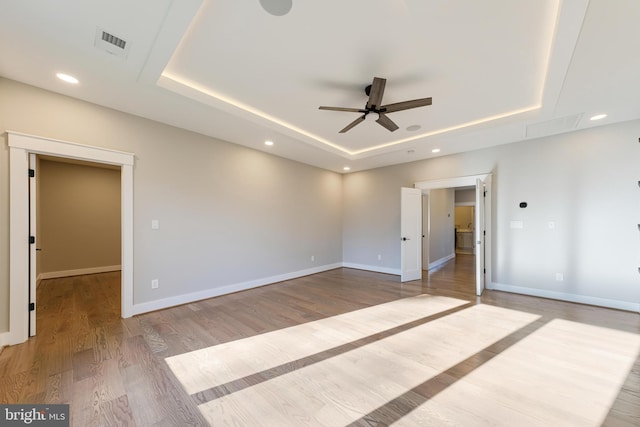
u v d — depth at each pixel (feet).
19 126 8.24
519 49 7.17
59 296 13.38
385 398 5.85
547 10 5.86
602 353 7.69
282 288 15.26
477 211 13.88
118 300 12.73
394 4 5.72
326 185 20.75
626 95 8.91
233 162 14.25
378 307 11.91
